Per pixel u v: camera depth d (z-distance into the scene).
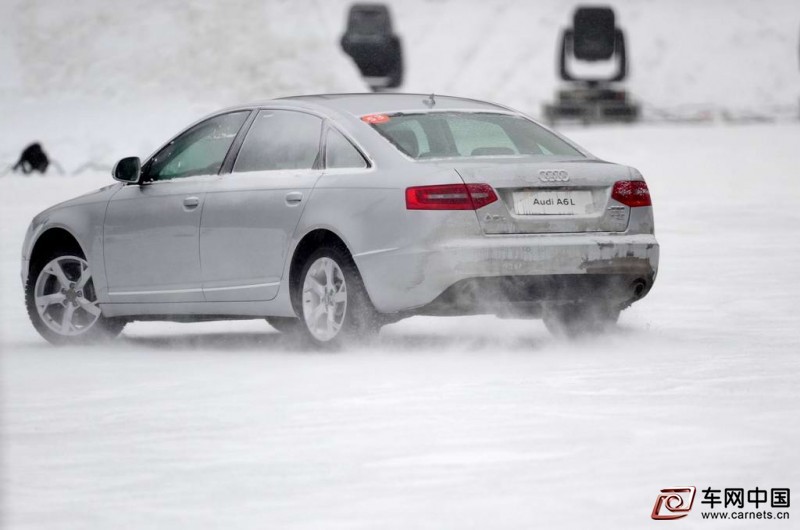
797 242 51.62
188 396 22.73
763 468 16.70
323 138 29.28
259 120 30.72
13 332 34.34
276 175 29.62
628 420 19.75
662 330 30.72
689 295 37.06
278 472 16.84
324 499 15.50
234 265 29.80
